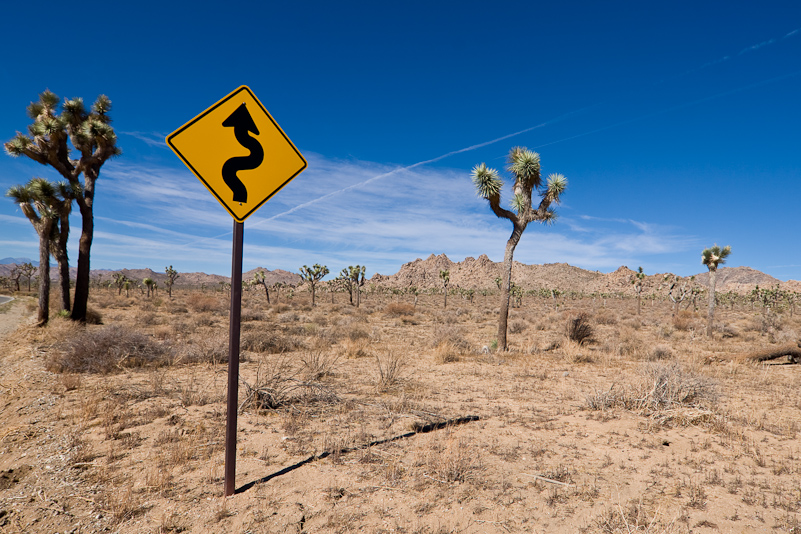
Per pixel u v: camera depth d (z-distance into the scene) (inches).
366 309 1646.2
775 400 316.2
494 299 3659.0
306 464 182.2
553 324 1096.2
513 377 399.9
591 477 172.6
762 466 184.4
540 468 181.2
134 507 144.2
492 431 233.0
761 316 1323.8
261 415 256.8
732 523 137.6
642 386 303.0
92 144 759.1
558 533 132.0
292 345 568.7
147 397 289.7
